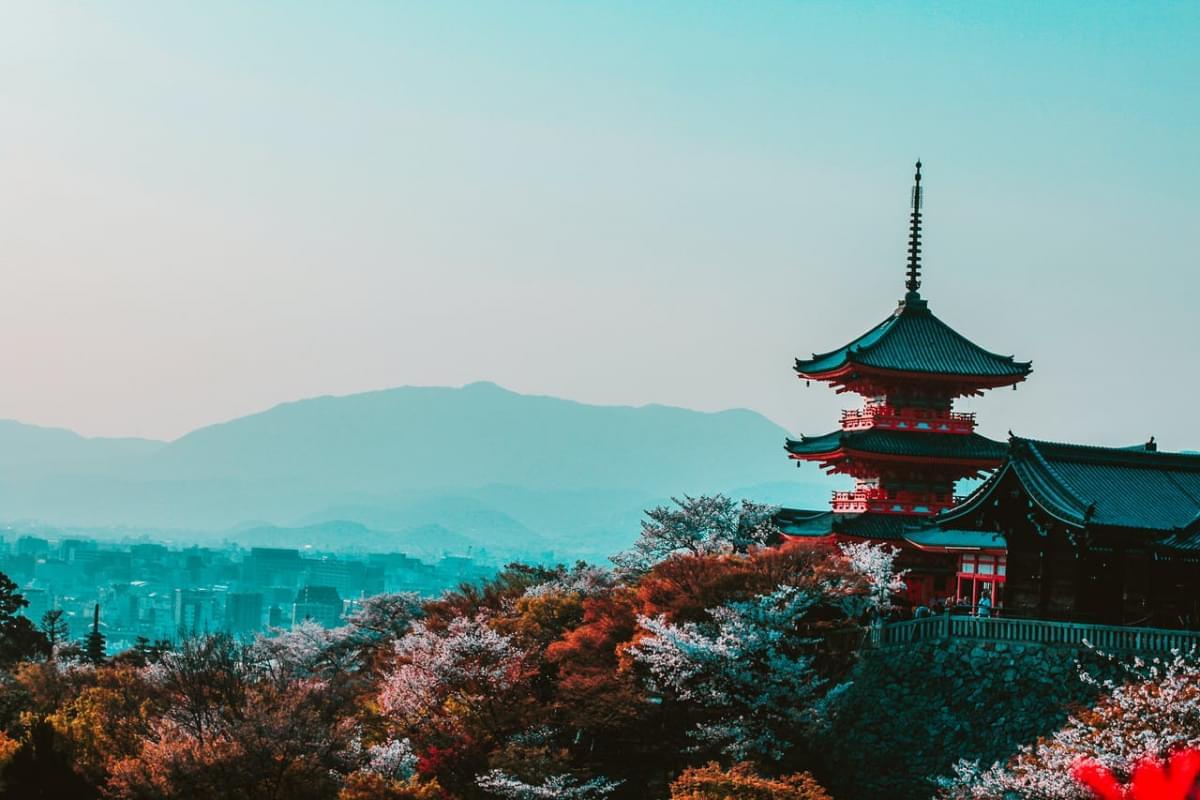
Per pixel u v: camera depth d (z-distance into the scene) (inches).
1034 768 2373.3
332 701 3476.9
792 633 3408.0
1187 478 3380.9
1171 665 2694.4
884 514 4569.4
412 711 3459.6
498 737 3390.7
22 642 5821.9
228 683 3238.2
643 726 3358.8
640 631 3560.5
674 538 4840.1
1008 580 3417.8
